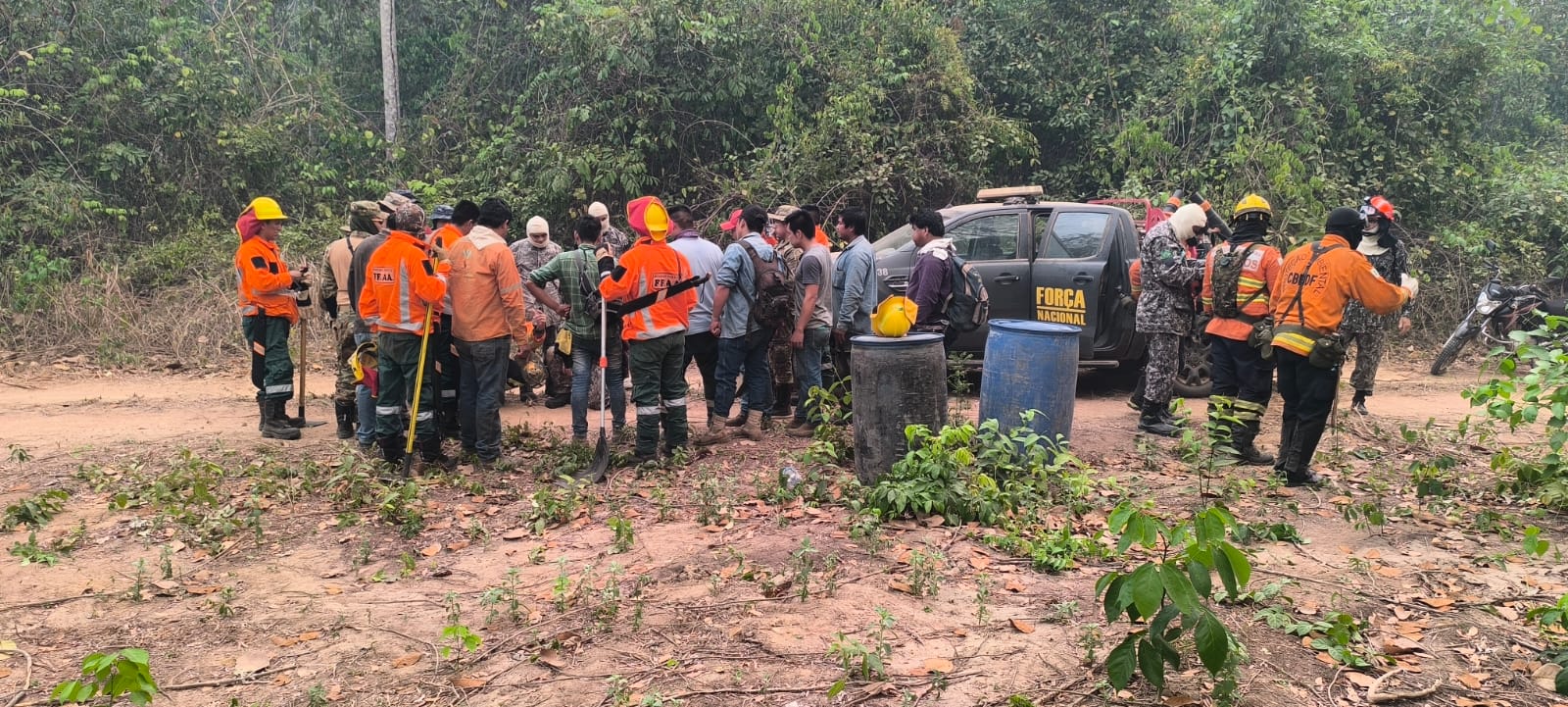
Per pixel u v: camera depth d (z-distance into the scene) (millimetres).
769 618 4141
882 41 14234
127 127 13547
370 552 5195
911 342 5785
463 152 15438
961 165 14258
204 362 10938
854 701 3482
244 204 14062
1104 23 15172
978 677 3646
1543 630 3949
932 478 5387
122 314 11484
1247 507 5699
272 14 16375
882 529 5246
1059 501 5672
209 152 13906
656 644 3949
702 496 5770
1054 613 4156
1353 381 8203
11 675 3838
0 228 12125
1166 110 14359
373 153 15422
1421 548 5047
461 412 6766
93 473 6480
